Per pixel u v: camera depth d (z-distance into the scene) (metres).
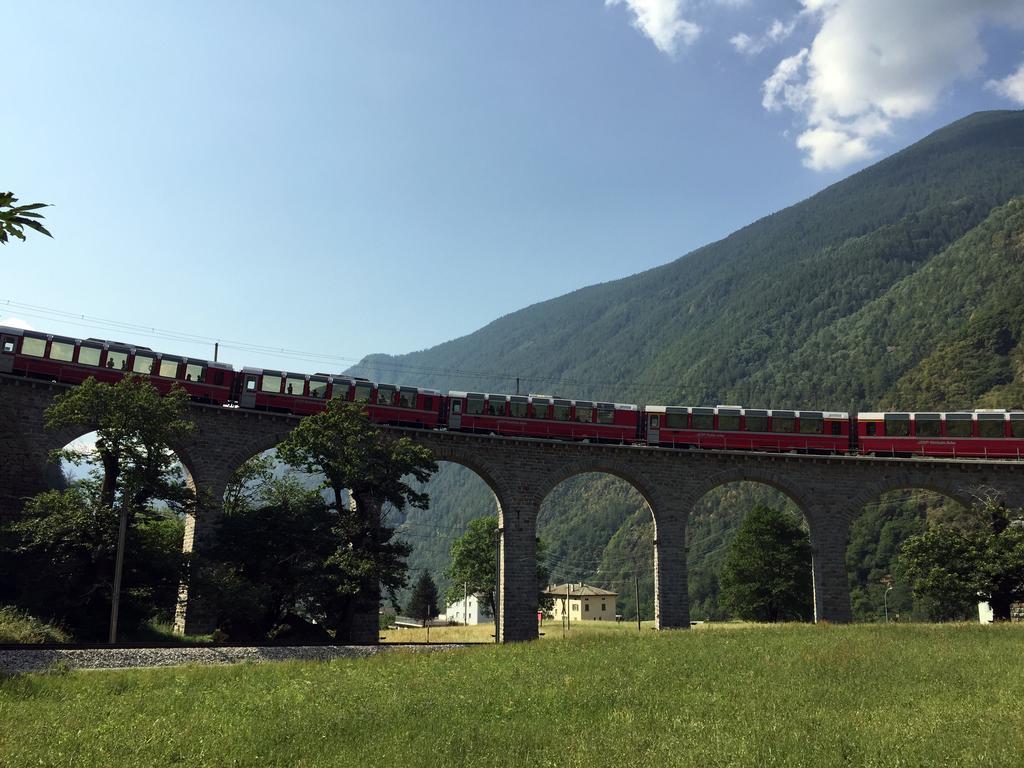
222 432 48.59
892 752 12.66
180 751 14.25
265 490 54.69
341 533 43.34
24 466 43.34
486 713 17.75
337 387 52.09
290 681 23.44
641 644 32.62
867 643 30.25
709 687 20.83
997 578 49.66
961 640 31.56
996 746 12.76
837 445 56.62
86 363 46.22
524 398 55.44
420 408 53.69
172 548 42.16
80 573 38.56
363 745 14.57
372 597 43.97
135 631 40.78
